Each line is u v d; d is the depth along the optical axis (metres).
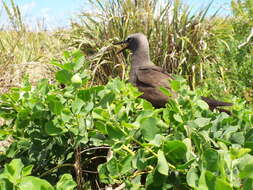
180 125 1.94
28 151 2.37
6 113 2.45
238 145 1.86
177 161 1.64
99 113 1.93
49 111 2.19
